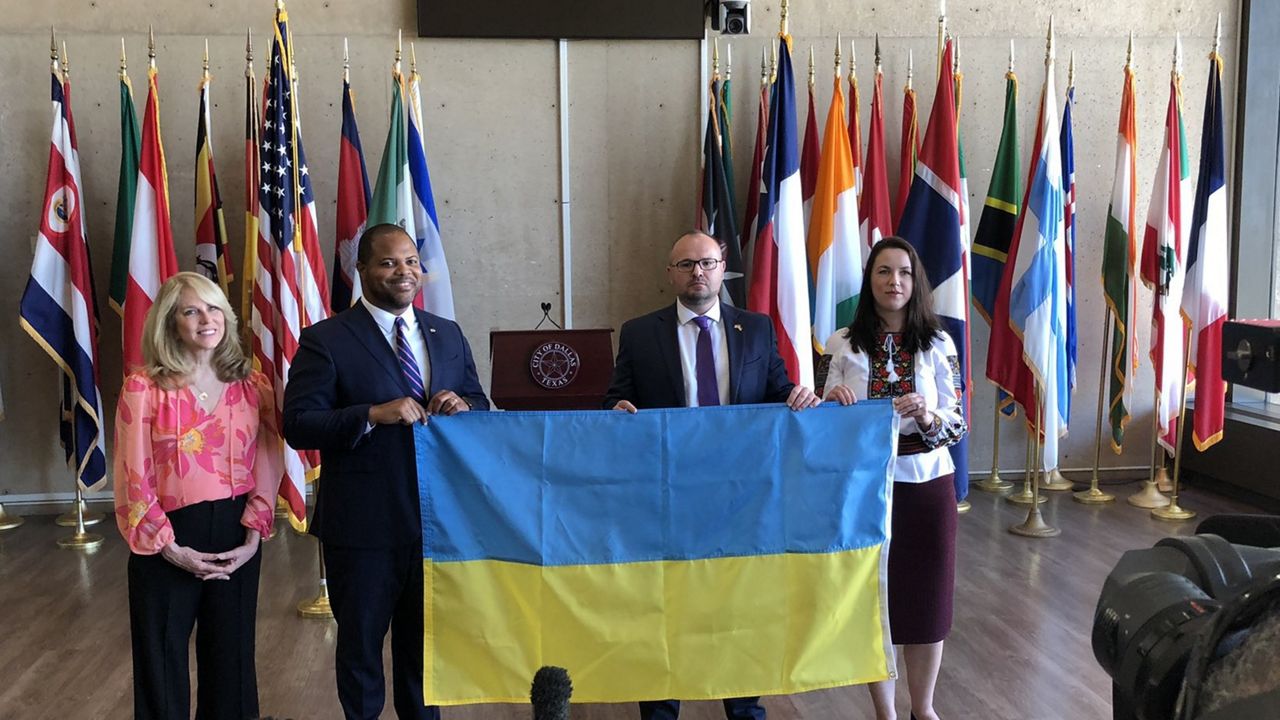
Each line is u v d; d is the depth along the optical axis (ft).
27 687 11.58
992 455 21.53
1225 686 2.67
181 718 8.63
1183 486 20.83
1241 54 20.67
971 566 15.72
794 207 17.65
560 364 12.35
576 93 20.07
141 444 8.32
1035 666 11.87
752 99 20.30
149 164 17.29
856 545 8.82
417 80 17.74
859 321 9.72
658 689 8.68
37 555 17.06
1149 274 18.99
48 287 17.44
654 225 20.47
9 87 18.99
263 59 19.36
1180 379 19.34
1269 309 20.95
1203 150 17.93
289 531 18.26
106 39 19.06
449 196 20.02
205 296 8.52
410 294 8.73
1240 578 3.51
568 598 8.59
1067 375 19.38
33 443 19.70
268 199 16.06
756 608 8.74
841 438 8.83
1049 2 20.75
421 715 8.80
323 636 13.15
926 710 9.64
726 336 9.36
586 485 8.63
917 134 19.42
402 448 8.53
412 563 8.57
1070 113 19.27
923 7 20.52
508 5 19.51
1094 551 16.48
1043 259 17.57
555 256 20.35
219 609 8.71
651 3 19.74
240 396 8.85
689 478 8.69
